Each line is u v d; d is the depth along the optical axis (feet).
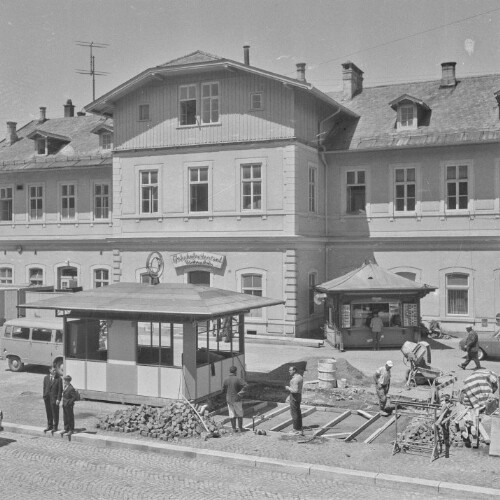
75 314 70.23
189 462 50.57
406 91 128.57
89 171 135.33
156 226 117.19
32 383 80.38
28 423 61.62
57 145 143.95
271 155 108.47
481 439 52.70
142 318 67.21
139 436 56.59
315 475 47.09
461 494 42.70
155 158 116.98
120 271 120.16
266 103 108.78
